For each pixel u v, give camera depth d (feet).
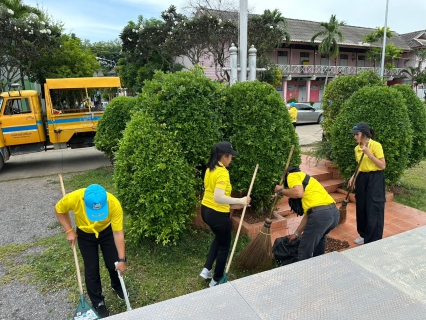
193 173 13.32
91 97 34.45
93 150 41.22
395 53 95.55
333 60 100.22
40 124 30.89
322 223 10.04
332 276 7.36
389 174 17.40
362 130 12.03
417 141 19.79
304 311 6.18
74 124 31.53
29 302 10.16
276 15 69.41
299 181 10.41
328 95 22.97
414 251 8.50
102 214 7.79
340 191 19.60
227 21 57.31
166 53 66.28
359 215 13.15
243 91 14.11
